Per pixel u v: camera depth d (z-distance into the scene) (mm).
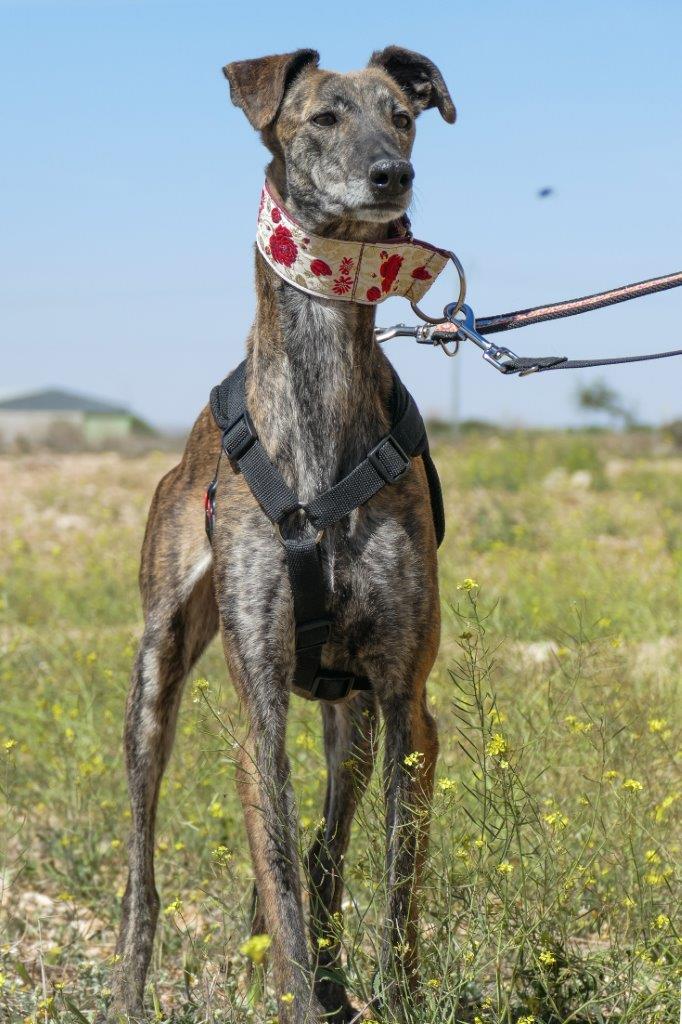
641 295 5246
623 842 5371
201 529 5578
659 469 28516
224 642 5129
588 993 4754
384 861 4773
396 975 4410
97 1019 5000
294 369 5043
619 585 11828
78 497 24219
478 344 5391
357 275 4961
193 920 5926
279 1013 4484
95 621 11492
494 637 8836
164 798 6711
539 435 34812
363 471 4953
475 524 19047
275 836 4699
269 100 5211
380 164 4891
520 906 4777
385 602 4980
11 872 6484
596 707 6410
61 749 7539
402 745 4969
